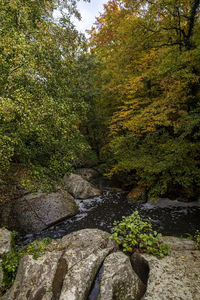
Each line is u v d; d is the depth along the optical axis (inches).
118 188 466.3
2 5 181.0
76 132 270.2
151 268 132.3
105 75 541.3
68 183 433.1
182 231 254.7
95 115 667.4
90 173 586.9
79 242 186.2
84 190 418.0
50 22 210.5
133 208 346.3
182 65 299.6
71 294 118.6
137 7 334.0
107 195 421.7
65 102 244.7
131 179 492.1
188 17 314.8
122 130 491.8
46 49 202.7
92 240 188.5
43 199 306.8
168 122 296.5
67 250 166.2
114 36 487.8
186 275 124.2
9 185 294.5
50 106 194.2
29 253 170.6
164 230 261.4
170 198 373.1
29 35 196.4
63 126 216.1
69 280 128.4
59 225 290.2
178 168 316.5
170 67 286.2
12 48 158.6
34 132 219.3
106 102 641.6
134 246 171.2
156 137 363.3
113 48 511.8
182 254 151.4
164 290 112.8
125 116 390.0
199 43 287.3
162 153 343.9
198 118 267.9
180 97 323.9
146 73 353.4
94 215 323.9
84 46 273.9
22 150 227.8
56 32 221.5
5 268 157.9
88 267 139.6
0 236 188.9
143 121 323.6
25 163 251.8
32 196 302.7
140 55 392.8
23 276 138.6
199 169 307.6
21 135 213.0
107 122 619.5
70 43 247.9
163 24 334.0
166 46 362.3
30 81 177.8
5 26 178.4
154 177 342.6
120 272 128.3
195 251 156.8
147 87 424.8
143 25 340.5
